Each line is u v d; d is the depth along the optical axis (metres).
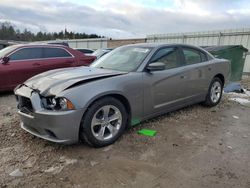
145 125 4.37
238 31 14.34
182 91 4.71
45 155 3.28
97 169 2.98
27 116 3.35
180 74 4.57
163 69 4.21
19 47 7.16
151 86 4.05
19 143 3.60
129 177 2.83
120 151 3.43
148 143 3.69
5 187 2.63
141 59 4.17
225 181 2.79
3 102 6.18
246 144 3.78
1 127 4.20
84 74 3.69
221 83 5.88
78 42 31.14
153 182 2.75
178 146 3.63
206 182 2.76
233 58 9.55
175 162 3.18
